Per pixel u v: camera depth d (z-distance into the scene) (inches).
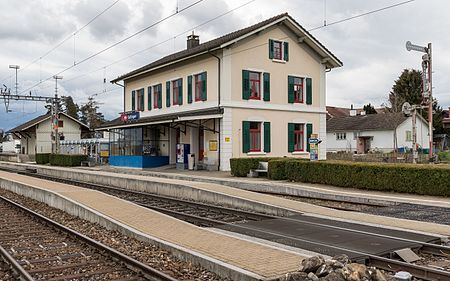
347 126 2343.8
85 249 365.4
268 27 1187.9
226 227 437.7
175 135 1368.1
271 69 1214.3
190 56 1202.0
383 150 2139.5
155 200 716.0
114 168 1423.5
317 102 1311.5
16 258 339.3
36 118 2812.5
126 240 387.2
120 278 284.5
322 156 1315.2
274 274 259.0
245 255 300.7
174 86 1348.4
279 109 1224.8
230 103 1132.5
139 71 1471.5
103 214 463.5
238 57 1152.8
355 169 753.6
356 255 314.3
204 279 275.6
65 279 283.1
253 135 1193.4
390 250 327.9
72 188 692.7
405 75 2608.3
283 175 901.8
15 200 732.0
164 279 267.1
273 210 542.3
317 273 251.4
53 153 1923.0
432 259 326.3
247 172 990.4
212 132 1170.0
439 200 613.6
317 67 1316.4
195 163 1250.6
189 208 622.2
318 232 399.2
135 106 1566.2
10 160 2620.6
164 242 343.6
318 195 700.0
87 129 2647.6
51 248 372.8
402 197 644.7
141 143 1379.2
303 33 1250.6
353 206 606.5
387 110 2805.1
